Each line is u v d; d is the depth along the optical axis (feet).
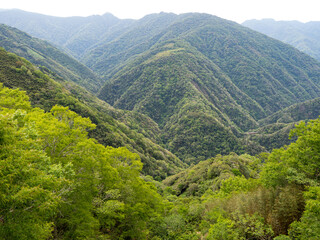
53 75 608.19
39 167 49.70
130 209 92.94
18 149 41.47
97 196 88.33
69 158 73.10
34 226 41.98
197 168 272.72
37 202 41.52
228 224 63.21
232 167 208.85
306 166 72.84
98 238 78.64
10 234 39.27
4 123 38.93
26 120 66.39
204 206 113.60
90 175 74.79
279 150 93.15
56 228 65.98
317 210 45.57
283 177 75.72
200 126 600.80
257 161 205.46
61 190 58.65
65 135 79.61
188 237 93.35
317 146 71.67
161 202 127.65
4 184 36.35
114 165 103.50
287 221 57.52
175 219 109.50
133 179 102.73
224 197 101.45
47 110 280.72
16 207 40.96
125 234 95.14
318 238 44.01
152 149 452.76
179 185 248.11
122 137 379.14
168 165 418.51
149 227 113.91
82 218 64.59
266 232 56.80
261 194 70.18
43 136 69.31
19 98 129.90
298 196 61.98
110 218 87.97
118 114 588.91
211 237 63.82
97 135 321.11
